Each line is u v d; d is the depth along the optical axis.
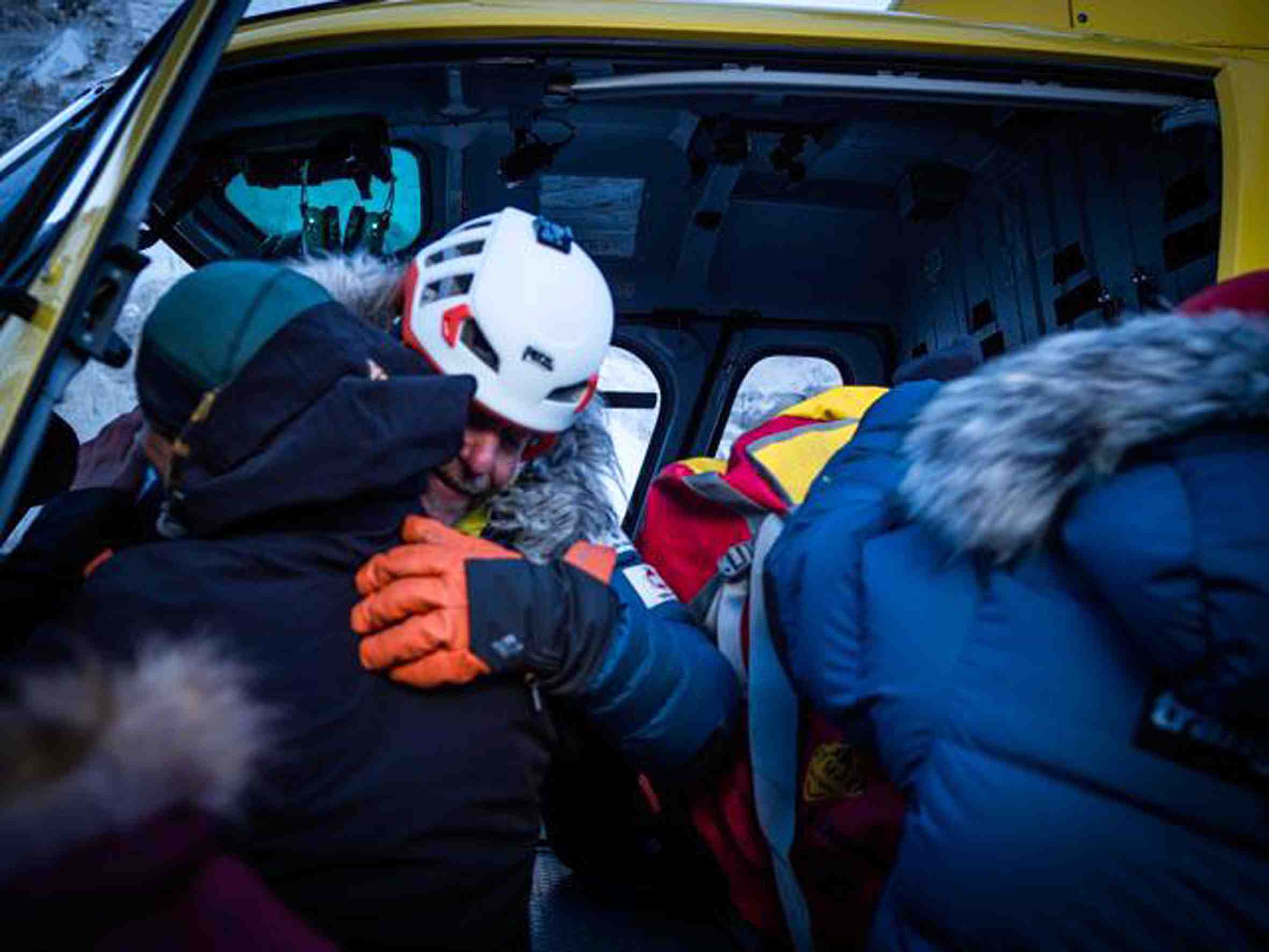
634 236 2.84
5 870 0.31
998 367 0.77
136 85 1.37
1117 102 1.97
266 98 1.79
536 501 1.25
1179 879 0.65
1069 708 0.69
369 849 0.83
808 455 1.35
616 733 1.07
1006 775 0.69
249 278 0.86
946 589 0.78
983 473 0.71
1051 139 2.43
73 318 0.93
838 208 2.87
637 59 1.79
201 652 0.46
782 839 1.21
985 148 2.57
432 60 1.75
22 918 0.32
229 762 0.40
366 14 1.73
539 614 0.91
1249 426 0.63
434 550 0.89
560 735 1.15
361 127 1.91
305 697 0.81
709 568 1.53
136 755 0.36
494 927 0.95
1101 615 0.70
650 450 3.22
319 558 0.86
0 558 1.00
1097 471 0.66
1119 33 2.03
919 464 0.80
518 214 1.25
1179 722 0.65
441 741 0.87
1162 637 0.61
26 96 10.17
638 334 3.07
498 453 1.21
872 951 0.82
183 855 0.36
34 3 10.11
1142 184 2.16
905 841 0.76
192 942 0.39
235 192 2.31
